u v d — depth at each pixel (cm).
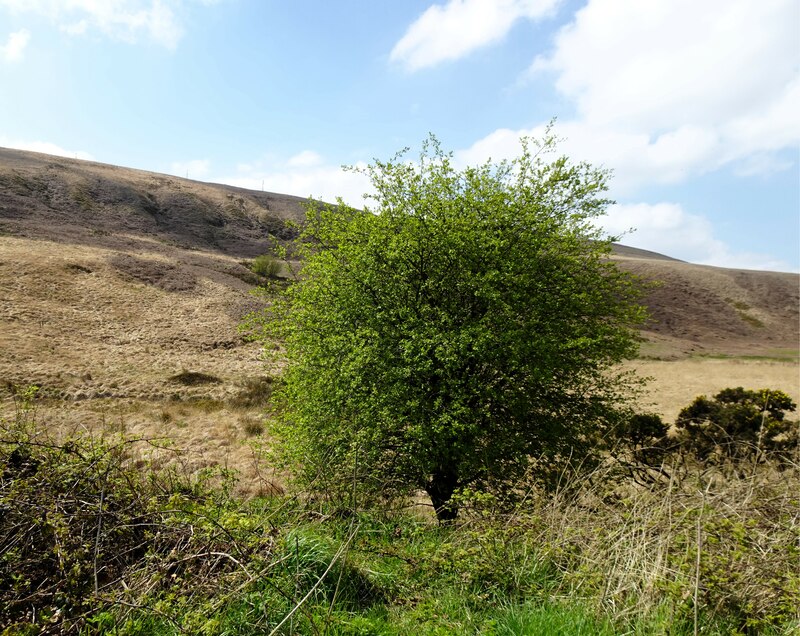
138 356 3438
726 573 402
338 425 1041
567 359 1153
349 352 1080
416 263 1163
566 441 1109
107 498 477
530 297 1145
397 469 1073
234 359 3806
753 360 6594
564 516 532
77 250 5809
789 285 12250
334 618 399
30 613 380
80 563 398
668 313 10012
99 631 355
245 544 431
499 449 1047
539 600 439
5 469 471
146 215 9900
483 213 1173
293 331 1210
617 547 450
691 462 710
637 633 373
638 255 19962
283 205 14538
